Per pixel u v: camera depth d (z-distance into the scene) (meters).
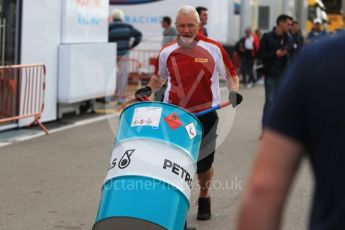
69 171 8.79
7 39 11.16
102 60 13.56
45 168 8.92
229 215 6.91
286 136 2.21
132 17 20.75
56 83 12.48
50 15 12.06
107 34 14.16
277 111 2.24
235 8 23.44
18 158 9.48
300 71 2.23
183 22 5.85
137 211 4.61
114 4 20.77
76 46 12.62
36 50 11.75
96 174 8.66
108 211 4.66
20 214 6.76
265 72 11.58
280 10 26.78
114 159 4.89
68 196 7.52
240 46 22.38
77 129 12.07
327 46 2.22
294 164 2.23
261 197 2.21
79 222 6.57
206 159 6.21
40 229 6.29
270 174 2.21
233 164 9.47
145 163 4.74
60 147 10.41
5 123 11.34
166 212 4.65
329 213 2.20
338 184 2.18
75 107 13.67
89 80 13.21
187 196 4.90
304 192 7.80
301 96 2.21
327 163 2.19
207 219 6.70
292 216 6.82
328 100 2.18
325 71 2.19
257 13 25.95
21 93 11.35
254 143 11.23
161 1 20.52
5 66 10.88
